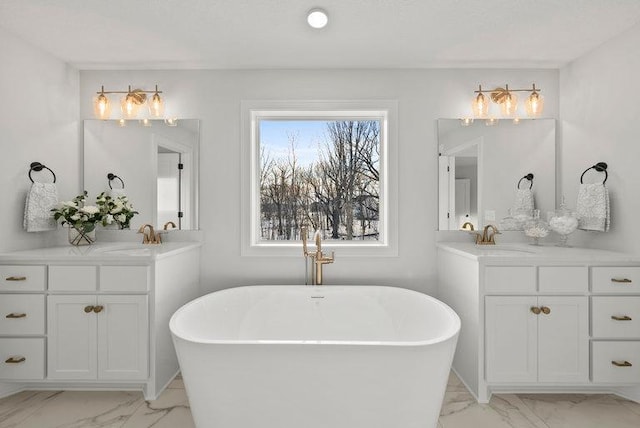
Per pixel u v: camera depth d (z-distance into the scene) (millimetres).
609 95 2195
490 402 1991
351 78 2584
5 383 2035
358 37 2176
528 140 2576
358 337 2311
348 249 2572
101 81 2602
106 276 1970
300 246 2580
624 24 2027
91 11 1899
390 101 2570
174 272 2217
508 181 2570
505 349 1955
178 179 2572
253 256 2572
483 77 2592
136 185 2576
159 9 1892
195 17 1968
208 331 2043
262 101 2574
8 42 2082
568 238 2527
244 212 2572
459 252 2199
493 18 1980
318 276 2467
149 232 2553
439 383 1533
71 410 1899
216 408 1506
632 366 1931
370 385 1462
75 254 2012
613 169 2174
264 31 2111
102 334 1964
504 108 2553
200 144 2584
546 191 2576
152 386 1994
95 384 2094
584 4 1847
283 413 1482
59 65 2432
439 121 2572
